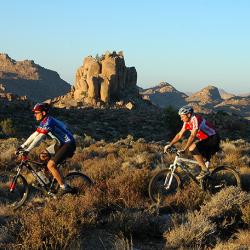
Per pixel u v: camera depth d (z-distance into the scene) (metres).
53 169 8.94
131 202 8.87
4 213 8.98
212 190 9.48
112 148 19.81
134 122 55.97
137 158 15.27
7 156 15.38
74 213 7.51
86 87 79.12
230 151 17.92
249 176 10.91
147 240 7.20
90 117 59.66
